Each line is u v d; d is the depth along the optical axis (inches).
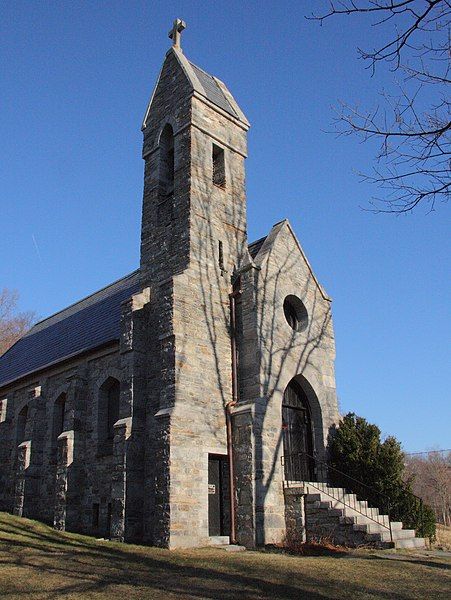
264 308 848.9
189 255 845.2
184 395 749.9
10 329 2208.4
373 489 812.0
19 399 1164.5
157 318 840.3
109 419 904.9
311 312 935.0
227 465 770.2
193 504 708.7
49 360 1131.9
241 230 957.8
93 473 871.1
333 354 952.9
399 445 849.5
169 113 991.6
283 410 866.8
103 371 925.2
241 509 733.9
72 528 845.2
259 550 693.9
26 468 991.6
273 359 831.7
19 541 642.2
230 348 840.3
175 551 645.3
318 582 485.4
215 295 853.8
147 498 748.0
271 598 431.5
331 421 900.6
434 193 345.7
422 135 337.1
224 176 970.1
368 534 685.9
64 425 936.3
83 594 429.4
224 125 1003.9
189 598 425.1
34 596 418.3
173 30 1064.2
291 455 815.1
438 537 858.8
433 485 2458.2
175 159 943.0
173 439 713.0
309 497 751.7
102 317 1122.0
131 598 422.0
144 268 922.7
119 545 674.8
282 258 914.1
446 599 437.4
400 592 457.7
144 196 983.6
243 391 810.8
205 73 1064.2
